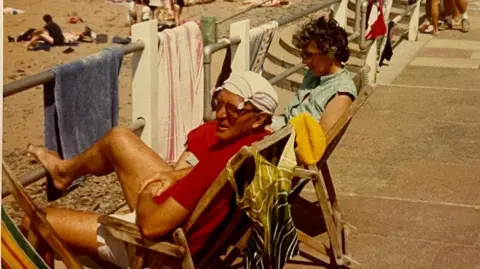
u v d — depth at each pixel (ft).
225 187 10.93
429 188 18.31
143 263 11.39
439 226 16.11
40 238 11.40
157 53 16.30
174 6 63.05
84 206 20.56
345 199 17.47
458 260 14.61
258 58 19.76
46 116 14.01
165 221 10.78
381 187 18.31
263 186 10.75
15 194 10.75
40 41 57.31
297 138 12.01
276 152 11.62
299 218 16.14
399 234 15.66
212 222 11.15
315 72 14.44
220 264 13.42
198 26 17.69
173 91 16.87
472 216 16.67
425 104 25.94
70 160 13.16
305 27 14.20
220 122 11.05
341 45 14.05
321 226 15.80
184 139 17.39
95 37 59.62
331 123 13.82
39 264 10.60
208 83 17.58
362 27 26.89
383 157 20.58
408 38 36.94
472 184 18.61
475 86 28.50
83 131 14.43
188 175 10.80
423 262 14.49
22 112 41.24
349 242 15.20
